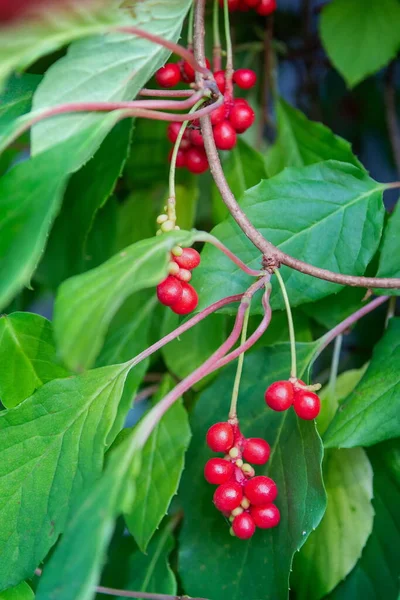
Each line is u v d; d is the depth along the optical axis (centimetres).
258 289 32
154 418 27
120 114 28
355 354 43
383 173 49
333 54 39
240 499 30
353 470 35
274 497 30
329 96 47
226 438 30
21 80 32
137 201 40
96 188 36
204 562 33
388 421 32
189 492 34
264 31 42
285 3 45
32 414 30
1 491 30
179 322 32
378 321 43
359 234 33
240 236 32
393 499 35
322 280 32
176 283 29
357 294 36
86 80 30
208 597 33
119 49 30
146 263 27
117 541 37
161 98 35
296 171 33
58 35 27
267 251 30
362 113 47
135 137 38
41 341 32
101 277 26
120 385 31
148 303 38
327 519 35
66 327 25
